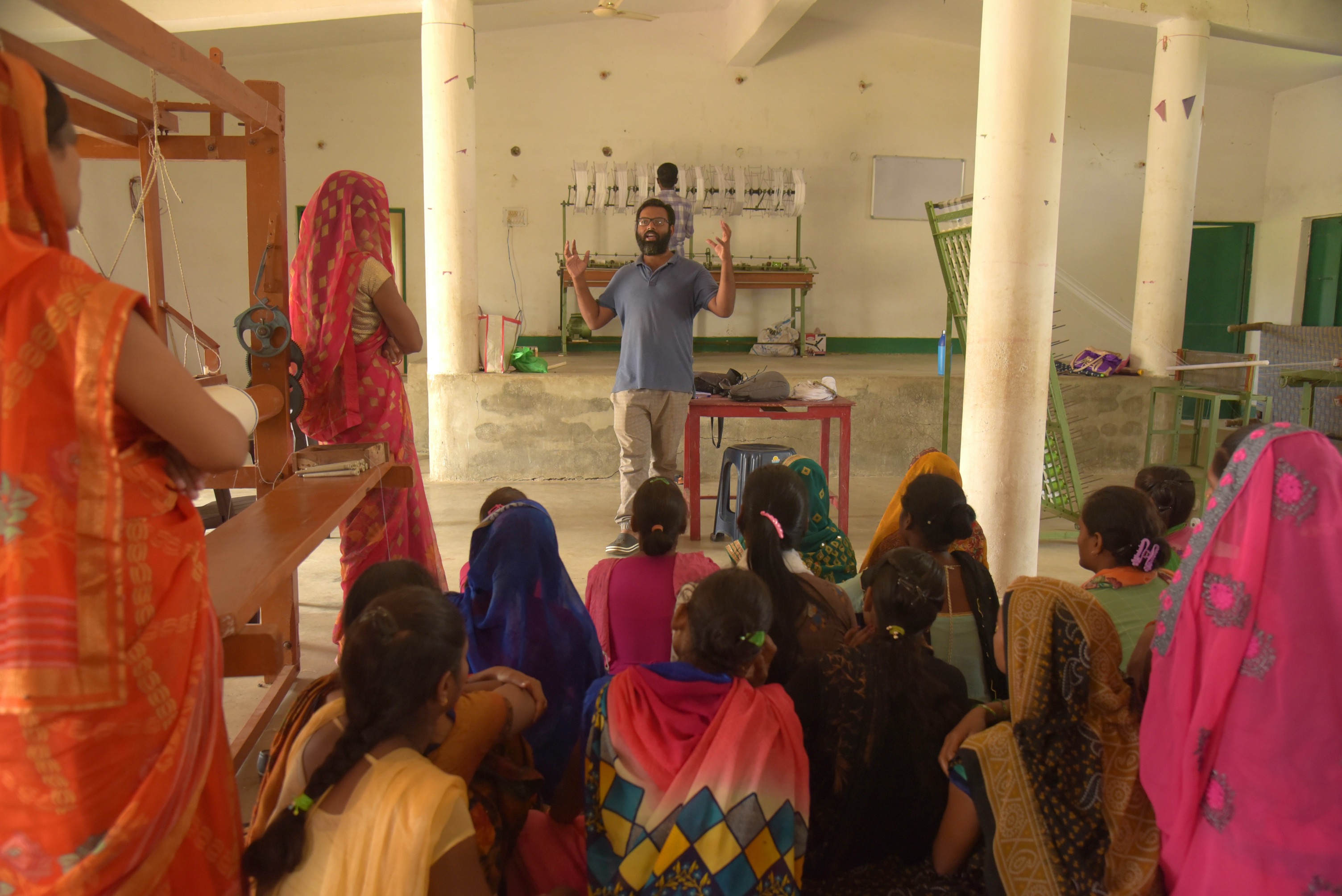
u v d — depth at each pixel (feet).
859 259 33.65
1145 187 22.59
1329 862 4.36
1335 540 4.33
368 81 30.35
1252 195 33.76
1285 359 23.30
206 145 8.84
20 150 3.52
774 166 32.71
